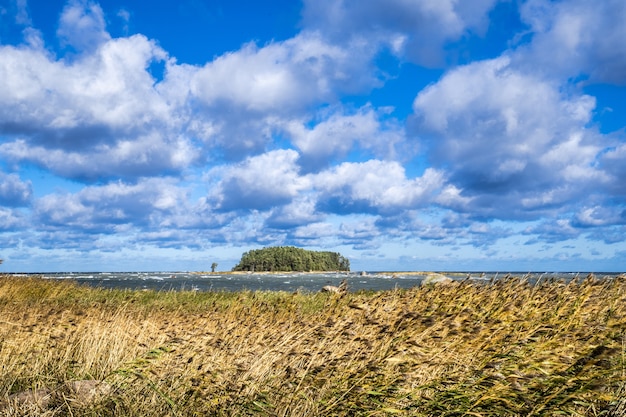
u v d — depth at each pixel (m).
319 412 4.39
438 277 13.22
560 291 8.46
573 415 3.98
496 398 3.98
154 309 12.66
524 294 8.55
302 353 5.31
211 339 5.97
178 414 4.60
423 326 5.67
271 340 6.12
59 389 5.09
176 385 5.00
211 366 5.32
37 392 5.09
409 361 4.85
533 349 5.03
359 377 4.70
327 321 6.29
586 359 4.16
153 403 4.81
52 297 17.50
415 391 4.32
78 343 7.02
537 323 6.37
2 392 5.43
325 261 181.00
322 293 15.77
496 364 4.37
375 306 7.52
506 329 5.79
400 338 5.45
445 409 4.12
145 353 5.73
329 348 5.48
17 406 4.63
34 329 7.35
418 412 4.16
